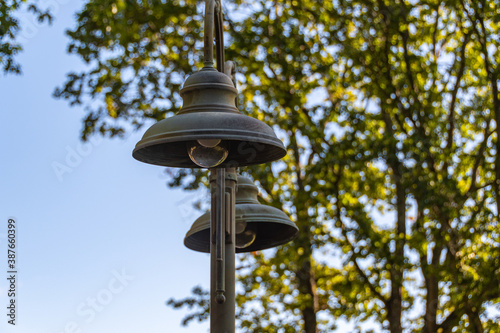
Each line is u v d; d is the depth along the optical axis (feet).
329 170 61.82
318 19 63.21
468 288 56.70
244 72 62.85
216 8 22.34
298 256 61.77
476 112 62.23
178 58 63.05
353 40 63.10
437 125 61.82
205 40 21.03
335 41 62.39
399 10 60.03
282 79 63.62
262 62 62.54
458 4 60.03
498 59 60.23
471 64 62.49
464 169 62.64
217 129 18.45
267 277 65.10
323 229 62.44
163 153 20.79
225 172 22.70
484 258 58.18
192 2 62.90
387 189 65.82
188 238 25.39
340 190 63.16
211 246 22.24
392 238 60.59
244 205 24.06
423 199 57.21
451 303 59.36
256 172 61.98
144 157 20.24
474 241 58.70
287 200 63.87
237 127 18.60
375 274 61.46
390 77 61.00
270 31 62.59
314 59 62.64
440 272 58.03
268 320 65.31
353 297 62.54
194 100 19.89
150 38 62.44
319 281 65.67
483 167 60.80
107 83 61.41
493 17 57.98
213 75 20.10
